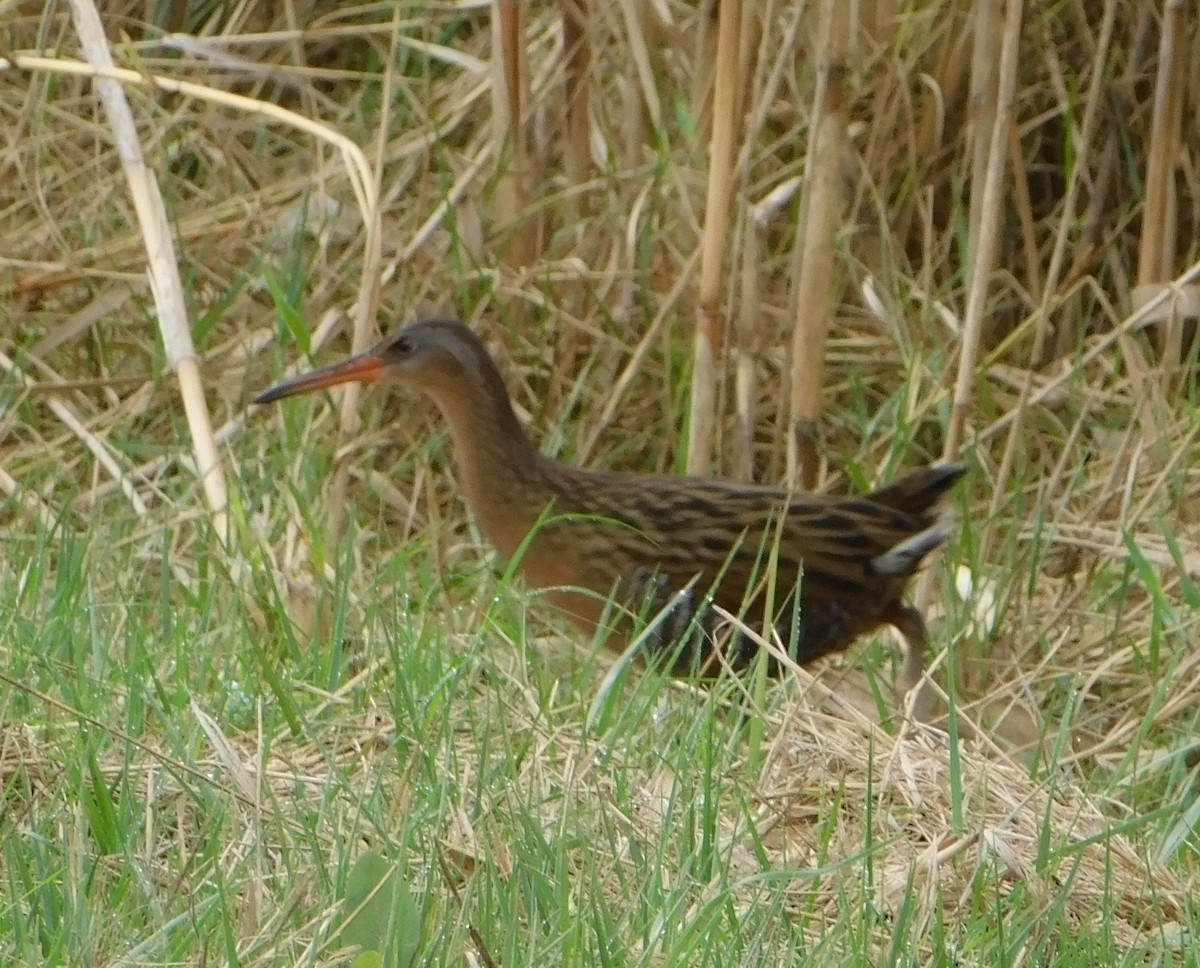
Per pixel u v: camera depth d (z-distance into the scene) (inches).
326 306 463.5
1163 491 422.0
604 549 359.6
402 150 489.7
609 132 486.9
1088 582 403.9
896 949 243.0
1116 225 489.4
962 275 469.4
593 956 236.5
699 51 458.9
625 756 288.8
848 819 288.4
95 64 423.8
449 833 265.0
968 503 408.8
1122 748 352.8
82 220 489.4
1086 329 472.1
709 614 354.0
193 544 391.2
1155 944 261.4
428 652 329.1
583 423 450.0
